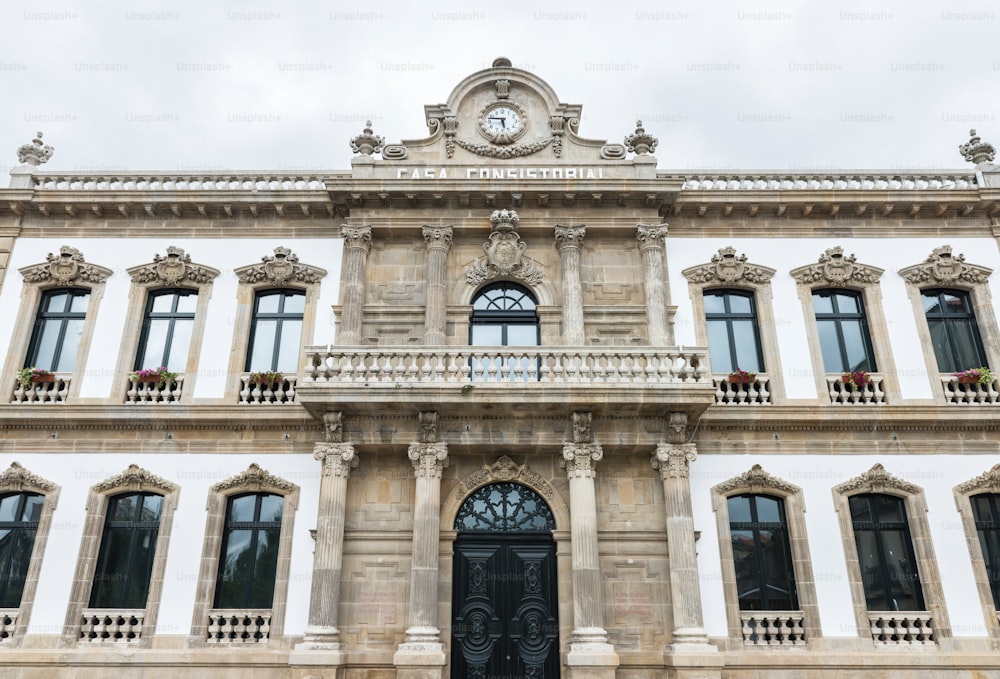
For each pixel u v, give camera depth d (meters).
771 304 17.72
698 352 15.55
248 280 17.95
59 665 14.71
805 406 16.31
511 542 15.77
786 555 15.77
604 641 14.06
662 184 17.70
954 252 18.20
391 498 15.80
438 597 15.05
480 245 18.31
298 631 14.98
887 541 15.88
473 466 16.09
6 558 15.78
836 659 14.60
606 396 14.91
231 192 18.25
